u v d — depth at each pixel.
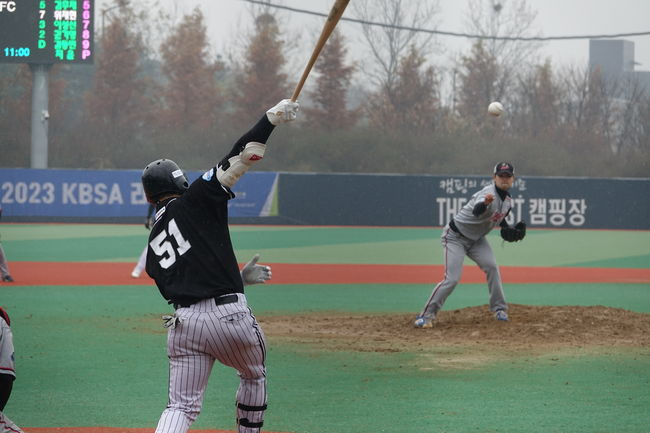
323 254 40.94
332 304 24.53
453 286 19.00
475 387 13.79
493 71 84.44
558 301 25.91
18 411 12.19
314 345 17.56
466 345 17.39
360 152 77.94
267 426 11.42
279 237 50.00
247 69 82.31
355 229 56.59
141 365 15.43
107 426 11.42
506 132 83.31
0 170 56.75
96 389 13.59
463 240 19.09
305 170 77.12
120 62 81.25
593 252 44.06
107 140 79.81
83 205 57.31
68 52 55.38
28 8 55.00
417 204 59.47
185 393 8.30
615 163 79.25
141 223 57.69
